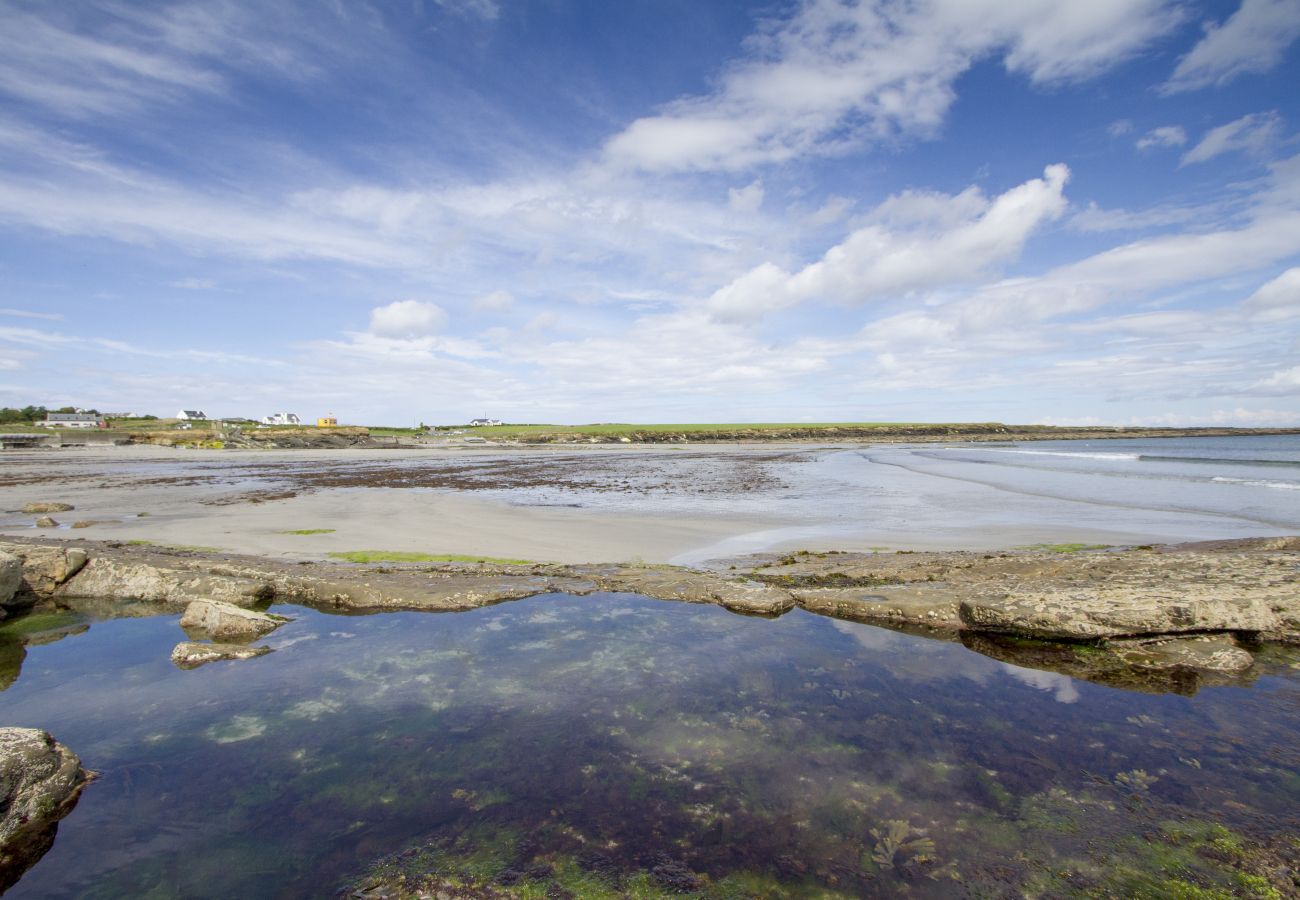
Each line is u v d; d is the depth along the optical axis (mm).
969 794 5934
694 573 14398
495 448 112750
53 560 13359
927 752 6719
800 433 169375
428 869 5008
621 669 9133
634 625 11117
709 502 29484
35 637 10977
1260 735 7000
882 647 10055
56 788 5957
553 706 7945
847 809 5727
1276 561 12703
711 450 102812
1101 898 4621
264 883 4895
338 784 6227
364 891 4793
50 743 6281
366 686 8633
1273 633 9703
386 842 5359
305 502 28578
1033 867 4938
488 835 5422
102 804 5953
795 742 6961
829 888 4734
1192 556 14016
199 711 7934
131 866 5113
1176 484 35406
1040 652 9797
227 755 6824
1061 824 5465
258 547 17484
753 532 20984
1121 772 6273
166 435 101938
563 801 5902
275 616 11633
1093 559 14258
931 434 181625
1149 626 9609
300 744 7051
